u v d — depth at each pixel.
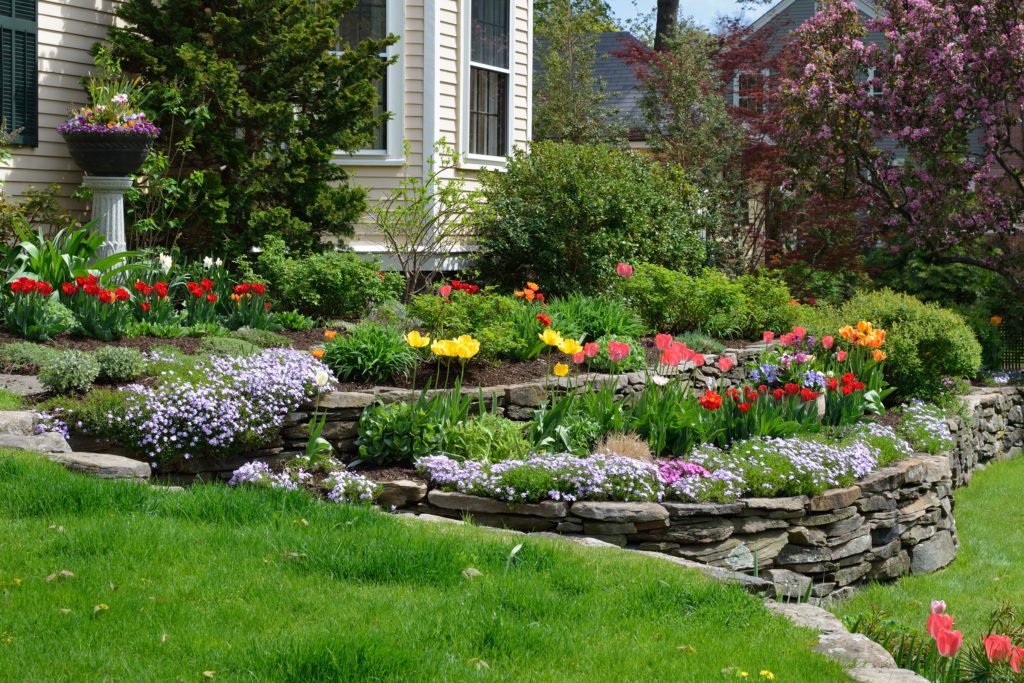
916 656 4.33
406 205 12.79
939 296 16.03
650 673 3.49
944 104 14.79
